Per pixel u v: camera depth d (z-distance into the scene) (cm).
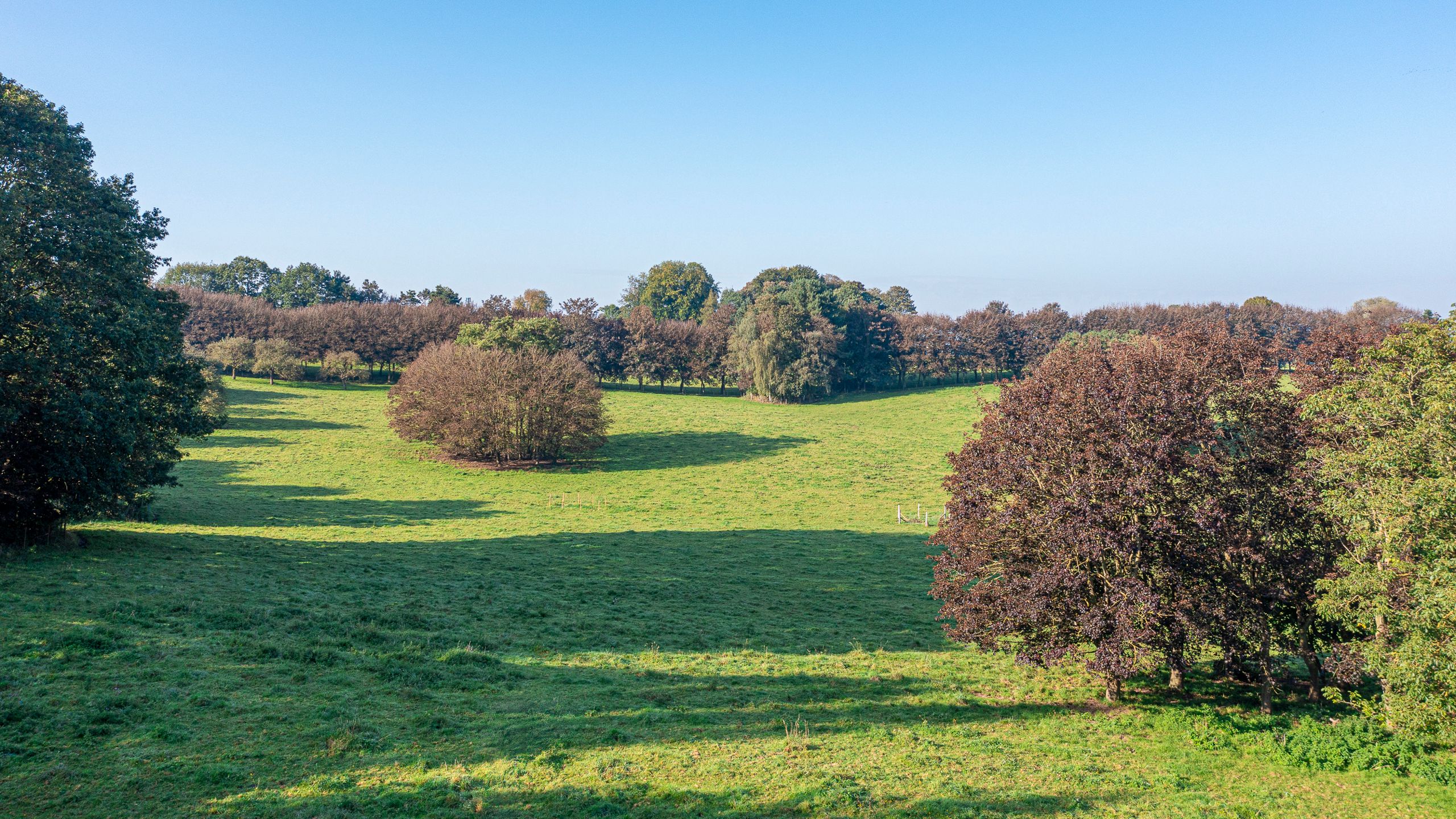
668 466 8238
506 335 10338
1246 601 2252
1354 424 2014
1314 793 1731
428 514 5684
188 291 15025
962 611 2512
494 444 8050
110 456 3002
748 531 5291
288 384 12781
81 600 2369
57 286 2925
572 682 2230
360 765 1538
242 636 2258
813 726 2003
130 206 3216
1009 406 2559
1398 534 1853
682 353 14262
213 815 1301
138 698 1723
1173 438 2181
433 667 2233
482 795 1444
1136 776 1783
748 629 3048
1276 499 2288
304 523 5003
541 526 5288
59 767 1393
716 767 1639
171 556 3281
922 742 1938
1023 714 2294
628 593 3503
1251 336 2977
